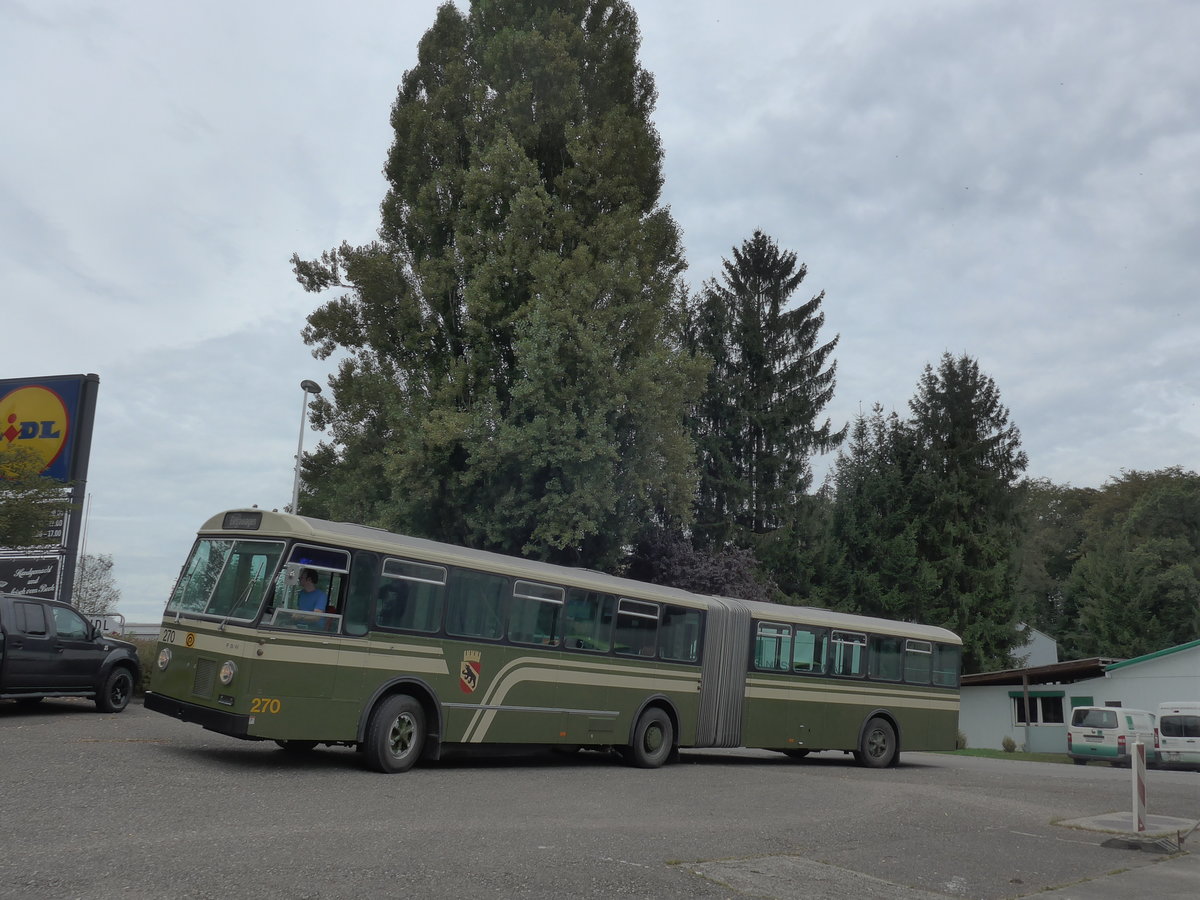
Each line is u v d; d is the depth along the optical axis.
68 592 26.08
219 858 7.21
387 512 27.44
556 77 30.05
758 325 49.00
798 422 48.50
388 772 13.11
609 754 18.92
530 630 15.38
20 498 24.75
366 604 13.16
